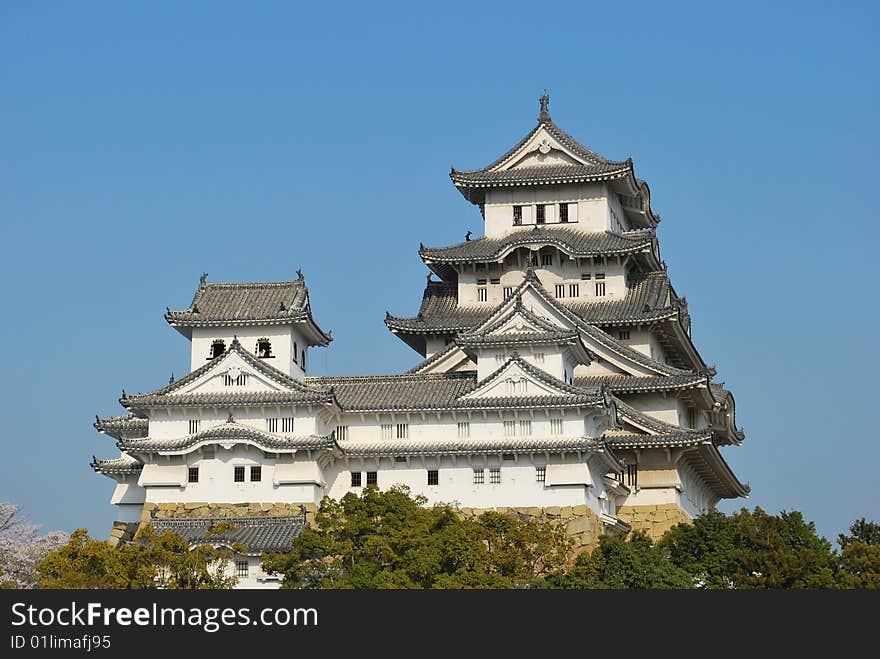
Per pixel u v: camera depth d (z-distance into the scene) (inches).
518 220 6127.0
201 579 4160.9
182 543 4205.2
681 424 5556.1
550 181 6048.2
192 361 5073.8
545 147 6136.8
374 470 4884.4
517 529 4431.6
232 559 4485.7
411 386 5049.2
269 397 4847.4
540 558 4520.2
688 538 4680.1
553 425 4808.1
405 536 4229.8
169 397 4889.3
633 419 5226.4
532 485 4768.7
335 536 4264.3
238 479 4808.1
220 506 4781.0
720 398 5925.2
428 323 5876.0
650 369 5403.5
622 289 5846.5
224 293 5172.2
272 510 4753.9
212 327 5068.9
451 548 4207.7
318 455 4783.5
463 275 6018.7
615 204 6264.8
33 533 5403.5
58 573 4072.3
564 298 5880.9
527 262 5826.8
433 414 4894.2
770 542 4552.2
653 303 5762.8
